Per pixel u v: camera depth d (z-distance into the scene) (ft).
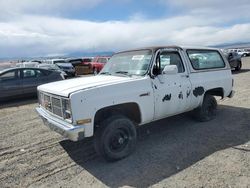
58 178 12.16
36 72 36.17
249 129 17.74
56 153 15.19
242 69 68.13
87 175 12.31
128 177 11.87
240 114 21.70
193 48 18.28
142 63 15.52
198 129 18.15
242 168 12.07
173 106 16.14
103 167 13.06
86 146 16.05
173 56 16.66
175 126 19.04
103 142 12.99
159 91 15.05
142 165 12.97
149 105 14.60
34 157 14.71
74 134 11.78
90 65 74.79
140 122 14.49
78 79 15.81
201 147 14.92
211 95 20.01
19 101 34.55
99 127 13.11
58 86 14.01
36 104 31.63
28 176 12.49
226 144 15.20
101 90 12.68
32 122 22.54
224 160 13.03
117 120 13.25
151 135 17.43
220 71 20.16
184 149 14.74
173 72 14.71
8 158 14.69
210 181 11.03
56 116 13.57
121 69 16.65
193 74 17.62
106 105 12.76
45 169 13.16
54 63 70.23
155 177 11.69
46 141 17.31
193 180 11.20
